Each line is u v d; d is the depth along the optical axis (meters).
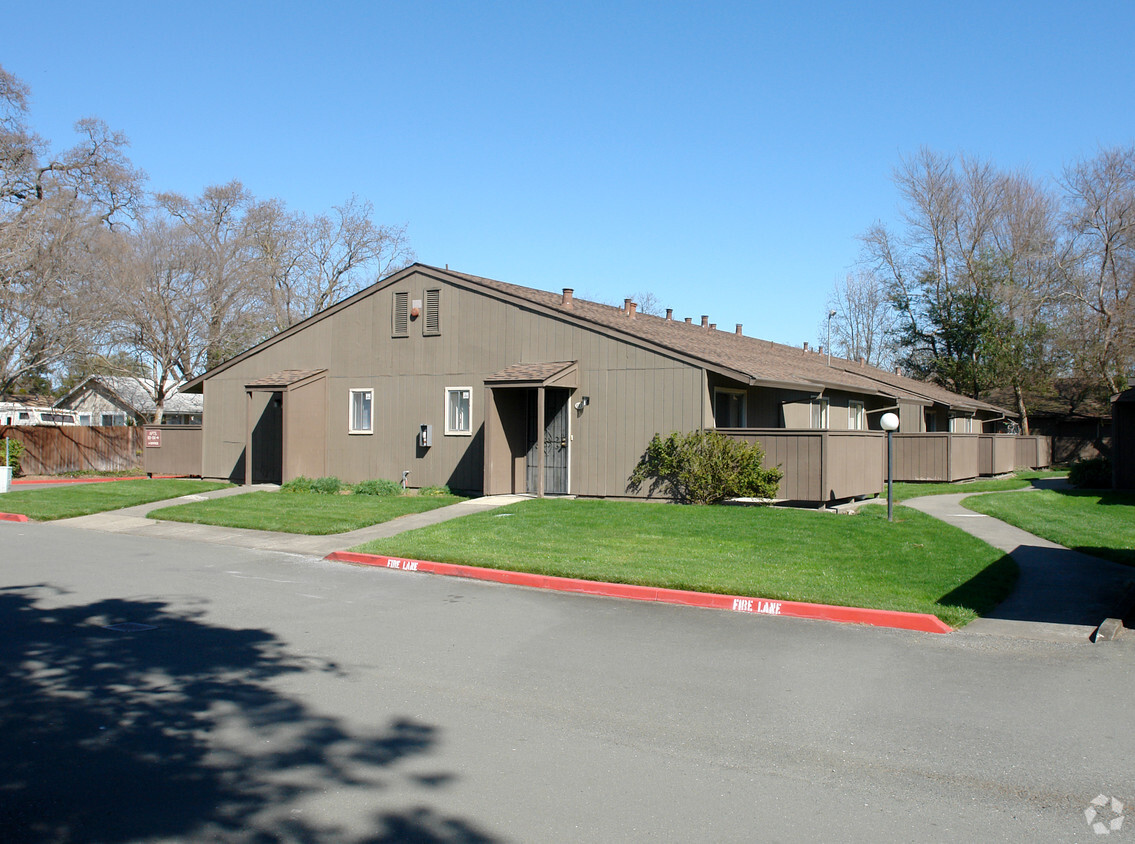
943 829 4.34
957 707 6.24
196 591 10.59
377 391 22.33
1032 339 39.28
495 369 20.41
